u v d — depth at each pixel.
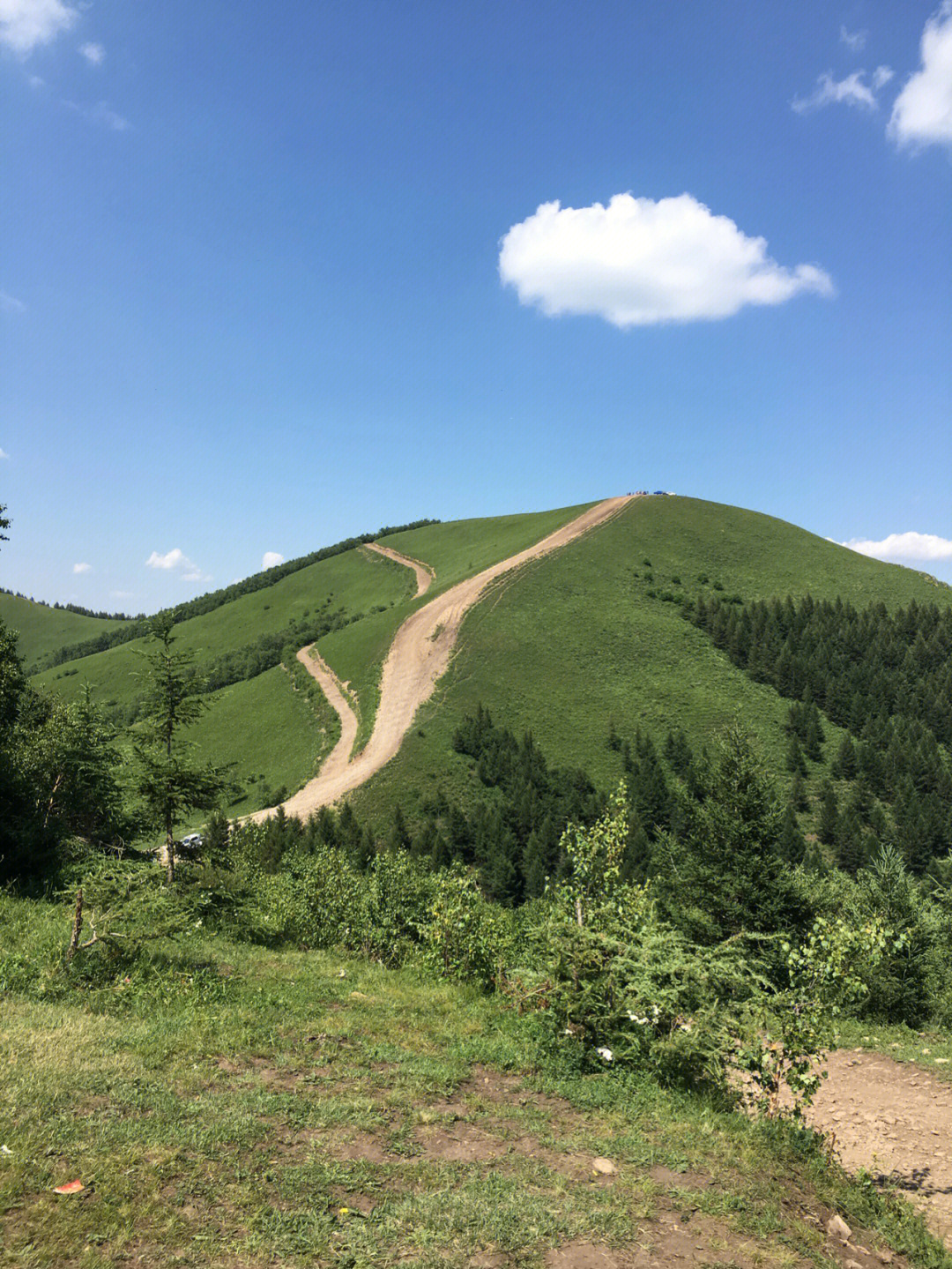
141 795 15.19
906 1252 5.60
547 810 72.94
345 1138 5.66
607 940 8.73
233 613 178.38
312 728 101.06
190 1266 3.93
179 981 9.21
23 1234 3.94
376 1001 10.05
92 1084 5.78
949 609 126.00
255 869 24.25
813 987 7.97
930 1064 12.08
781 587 140.00
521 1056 8.28
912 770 86.12
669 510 162.88
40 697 34.19
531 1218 4.90
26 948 9.59
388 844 63.38
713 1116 7.29
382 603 153.50
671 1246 4.90
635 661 111.56
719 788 20.39
